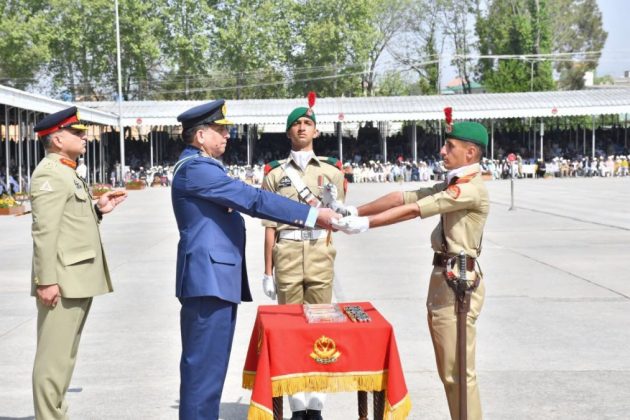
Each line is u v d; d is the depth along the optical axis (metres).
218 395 4.85
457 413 4.94
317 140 62.34
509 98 55.09
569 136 63.84
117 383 6.64
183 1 64.88
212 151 5.02
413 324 8.70
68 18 60.81
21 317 9.39
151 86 69.19
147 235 18.81
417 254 14.91
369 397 6.25
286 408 6.12
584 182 46.56
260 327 4.79
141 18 61.50
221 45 65.69
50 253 4.99
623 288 10.80
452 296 4.83
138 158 60.31
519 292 10.58
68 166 5.23
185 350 4.88
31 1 60.53
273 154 62.00
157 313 9.45
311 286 6.11
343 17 65.25
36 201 5.02
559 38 81.12
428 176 54.72
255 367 5.05
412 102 54.81
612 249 14.98
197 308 4.81
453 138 4.88
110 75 64.62
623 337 8.04
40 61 60.91
